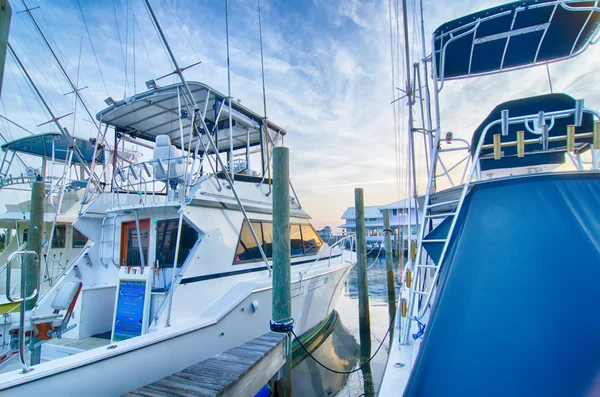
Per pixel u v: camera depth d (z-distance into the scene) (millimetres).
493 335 2045
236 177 6051
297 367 6133
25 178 7898
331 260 8703
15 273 8320
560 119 3555
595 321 1900
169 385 2967
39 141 8422
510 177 2693
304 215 8117
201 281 4711
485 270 2312
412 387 2100
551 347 1896
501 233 2424
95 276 5766
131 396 2771
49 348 4441
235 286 5184
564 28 4113
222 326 4512
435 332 2240
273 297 4668
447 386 1989
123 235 5555
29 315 4930
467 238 2551
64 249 8922
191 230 5137
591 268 2076
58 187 9125
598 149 2561
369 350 7172
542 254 2217
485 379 1923
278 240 4680
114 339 4492
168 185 5191
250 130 7535
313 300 6953
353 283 17281
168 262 4980
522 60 4688
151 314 4449
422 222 3426
